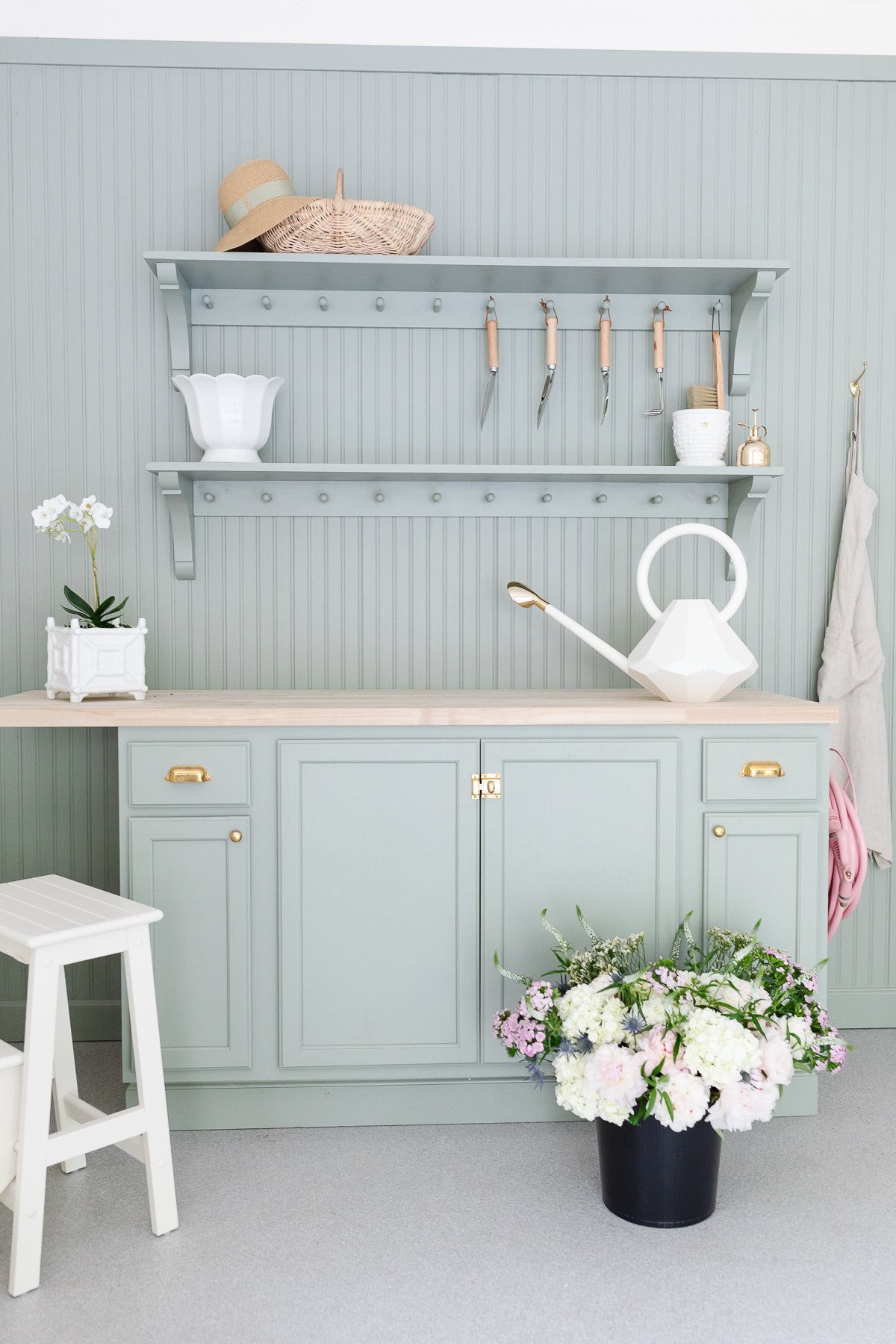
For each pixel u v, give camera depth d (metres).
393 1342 1.39
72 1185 1.80
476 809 1.95
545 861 1.96
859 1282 1.52
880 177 2.44
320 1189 1.77
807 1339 1.40
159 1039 1.64
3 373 2.35
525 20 2.37
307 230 2.14
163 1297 1.48
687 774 1.98
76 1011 2.41
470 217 2.38
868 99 2.43
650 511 2.42
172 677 2.40
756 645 2.47
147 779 1.91
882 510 2.49
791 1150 1.92
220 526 2.38
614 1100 1.54
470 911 1.96
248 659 2.40
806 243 2.44
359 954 1.95
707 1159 1.65
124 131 2.33
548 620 2.43
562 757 1.95
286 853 1.93
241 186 2.15
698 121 2.40
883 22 2.42
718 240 2.42
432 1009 1.96
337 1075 1.97
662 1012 1.58
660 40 2.40
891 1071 2.28
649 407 2.43
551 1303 1.47
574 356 2.41
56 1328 1.42
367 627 2.40
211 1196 1.75
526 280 2.27
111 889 2.41
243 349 2.36
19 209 2.33
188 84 2.33
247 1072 1.96
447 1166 1.85
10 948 1.55
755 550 2.47
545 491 2.40
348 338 2.38
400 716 1.91
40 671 2.38
